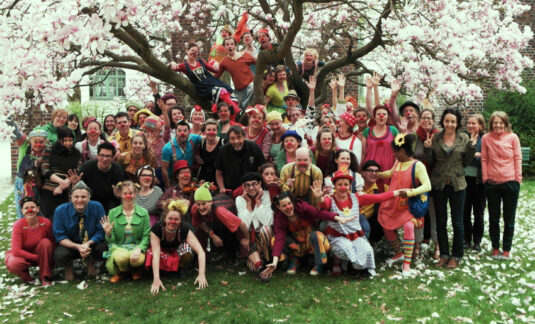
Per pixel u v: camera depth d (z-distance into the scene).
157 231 4.58
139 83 11.98
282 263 5.12
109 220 4.77
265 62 6.24
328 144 5.07
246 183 4.82
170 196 5.05
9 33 4.41
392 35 6.63
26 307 4.04
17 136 5.65
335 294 4.28
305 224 4.82
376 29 6.91
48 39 3.62
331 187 4.89
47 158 5.19
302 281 4.66
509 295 4.20
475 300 4.07
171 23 9.82
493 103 13.31
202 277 4.52
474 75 8.02
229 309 3.96
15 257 4.60
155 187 5.18
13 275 4.95
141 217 4.75
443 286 4.45
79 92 13.08
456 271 4.92
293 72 7.86
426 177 4.85
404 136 4.96
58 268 5.23
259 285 4.54
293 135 5.09
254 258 4.80
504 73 7.63
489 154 5.38
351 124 5.35
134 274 4.76
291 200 4.63
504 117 5.27
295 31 5.72
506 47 7.47
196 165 5.54
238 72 7.26
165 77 6.79
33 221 4.71
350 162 4.96
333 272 4.83
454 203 5.09
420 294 4.26
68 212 4.75
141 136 5.27
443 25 6.12
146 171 5.05
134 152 5.29
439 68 6.66
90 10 3.66
